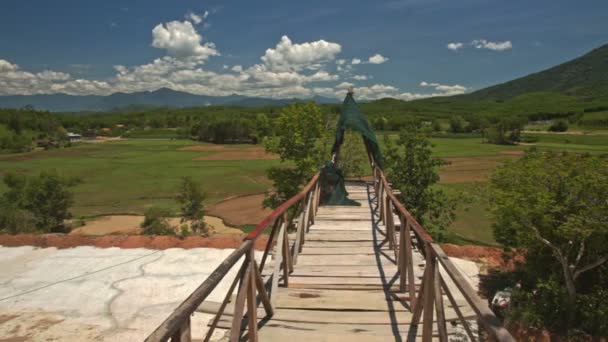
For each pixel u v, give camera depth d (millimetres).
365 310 4418
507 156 67000
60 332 6297
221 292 7371
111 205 41031
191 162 73000
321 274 5492
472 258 9625
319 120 22125
